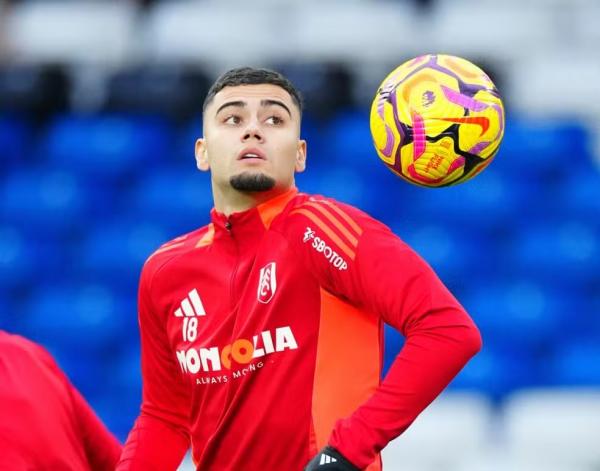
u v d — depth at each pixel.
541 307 35.28
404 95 13.34
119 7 44.66
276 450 13.52
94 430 15.59
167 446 15.27
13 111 42.09
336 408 13.35
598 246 37.06
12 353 14.98
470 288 36.16
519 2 42.88
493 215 37.78
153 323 14.78
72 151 40.91
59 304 37.03
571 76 41.34
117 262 37.88
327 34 42.25
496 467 27.88
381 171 38.91
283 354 13.50
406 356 12.62
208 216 38.62
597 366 33.88
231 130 14.07
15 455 14.34
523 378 34.12
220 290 14.04
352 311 13.55
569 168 39.34
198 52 43.22
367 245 13.15
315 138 39.69
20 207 39.91
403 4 42.69
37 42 44.31
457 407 30.28
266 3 43.56
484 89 13.30
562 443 29.55
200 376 14.03
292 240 13.65
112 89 41.69
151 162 40.56
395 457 29.19
